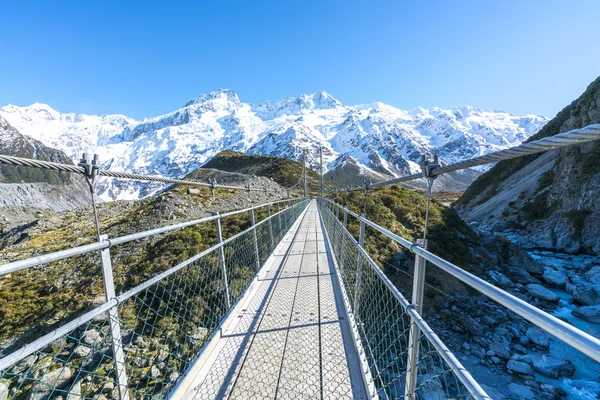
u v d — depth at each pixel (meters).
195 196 13.61
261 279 4.12
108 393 3.45
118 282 6.61
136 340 3.88
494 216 31.08
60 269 7.45
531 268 15.70
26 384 3.34
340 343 2.48
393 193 17.36
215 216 2.54
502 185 37.97
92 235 11.40
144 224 10.94
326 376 2.08
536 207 26.70
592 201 21.36
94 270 7.14
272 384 2.01
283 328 2.74
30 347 0.92
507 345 8.58
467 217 36.50
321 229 8.88
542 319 0.60
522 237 24.53
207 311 3.16
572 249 20.38
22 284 6.91
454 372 0.85
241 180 26.39
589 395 6.70
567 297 12.89
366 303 2.22
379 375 1.66
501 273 14.62
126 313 4.58
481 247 15.91
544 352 8.23
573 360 7.73
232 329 2.72
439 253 13.09
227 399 1.88
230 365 2.21
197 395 1.92
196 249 7.68
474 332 9.02
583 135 0.62
